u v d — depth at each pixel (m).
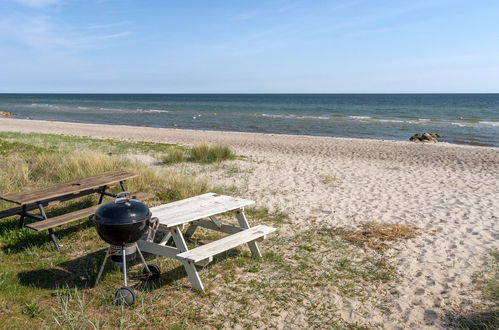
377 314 3.80
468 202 8.03
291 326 3.55
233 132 25.67
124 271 3.87
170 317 3.61
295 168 11.80
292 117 41.00
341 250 5.35
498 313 3.70
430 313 3.83
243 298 3.98
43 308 3.67
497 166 12.88
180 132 25.42
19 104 73.56
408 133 26.70
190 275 4.07
